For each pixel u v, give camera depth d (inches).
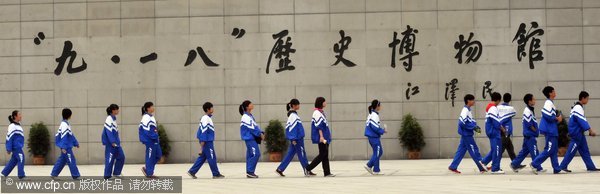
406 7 1062.4
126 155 1077.1
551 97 804.0
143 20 1079.6
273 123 1059.3
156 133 815.7
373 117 836.6
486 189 633.0
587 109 1055.0
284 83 1068.5
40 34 1085.8
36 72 1086.4
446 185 679.1
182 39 1075.3
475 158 823.7
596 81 1054.4
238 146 1072.2
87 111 1082.1
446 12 1060.5
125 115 1078.4
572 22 1056.2
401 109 1062.4
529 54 1056.2
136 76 1078.4
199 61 1075.3
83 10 1085.1
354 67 1065.5
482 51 1057.5
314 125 823.1
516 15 1058.7
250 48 1071.6
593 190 610.5
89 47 1082.7
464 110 822.5
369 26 1064.8
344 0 1066.1
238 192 648.4
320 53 1066.1
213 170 825.5
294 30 1069.1
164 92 1075.9
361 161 1048.8
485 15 1058.7
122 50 1080.8
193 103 1074.7
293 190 658.8
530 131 812.0
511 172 833.5
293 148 832.3
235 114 1071.6
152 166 814.5
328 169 825.5
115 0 1082.1
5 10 1089.4
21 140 839.1
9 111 1086.4
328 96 1065.5
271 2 1070.4
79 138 1082.7
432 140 1059.9
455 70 1058.7
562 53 1056.2
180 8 1076.5
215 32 1074.1
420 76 1059.9
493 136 815.1
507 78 1055.6
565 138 1051.9
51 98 1084.5
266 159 1075.3
